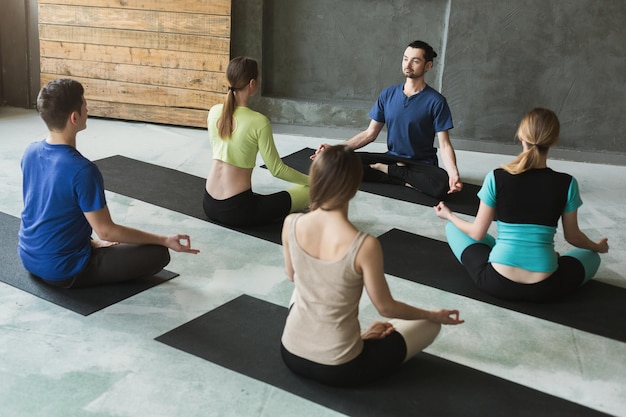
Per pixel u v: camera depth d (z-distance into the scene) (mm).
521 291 3402
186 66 6523
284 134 6559
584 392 2779
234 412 2510
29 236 3240
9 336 2916
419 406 2586
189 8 6371
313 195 2373
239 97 4027
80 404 2508
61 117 3051
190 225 4246
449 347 3033
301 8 6648
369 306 3342
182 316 3160
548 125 3182
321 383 2688
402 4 6500
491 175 3342
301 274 2471
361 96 6859
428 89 5047
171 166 5422
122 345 2900
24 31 6785
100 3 6484
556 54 6230
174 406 2525
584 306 3479
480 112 6469
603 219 4848
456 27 6258
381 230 4387
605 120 6355
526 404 2656
